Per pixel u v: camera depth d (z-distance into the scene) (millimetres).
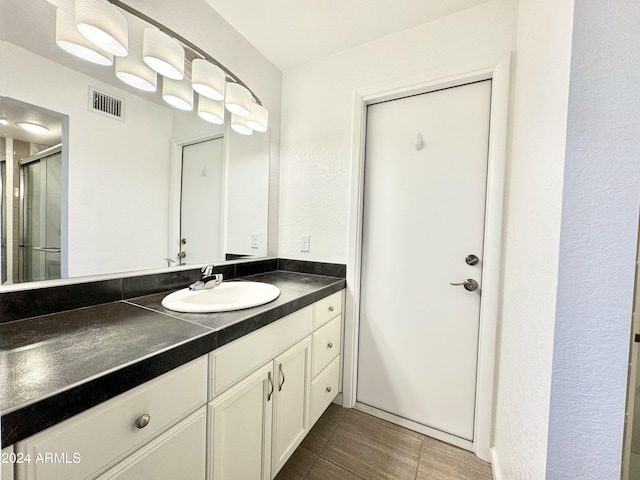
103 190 1098
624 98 538
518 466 884
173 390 723
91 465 565
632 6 535
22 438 471
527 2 1074
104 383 576
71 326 845
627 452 557
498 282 1323
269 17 1482
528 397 791
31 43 889
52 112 945
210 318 940
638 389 590
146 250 1258
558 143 624
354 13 1437
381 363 1709
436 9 1391
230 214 1652
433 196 1548
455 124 1486
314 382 1430
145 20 1160
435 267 1551
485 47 1344
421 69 1498
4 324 845
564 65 610
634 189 534
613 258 550
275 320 1105
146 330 820
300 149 1914
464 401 1488
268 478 1103
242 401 963
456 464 1337
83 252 1041
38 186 916
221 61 1504
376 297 1720
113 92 1120
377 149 1701
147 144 1252
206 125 1503
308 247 1881
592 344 569
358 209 1700
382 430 1560
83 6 930
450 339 1521
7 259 849
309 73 1865
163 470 707
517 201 1101
